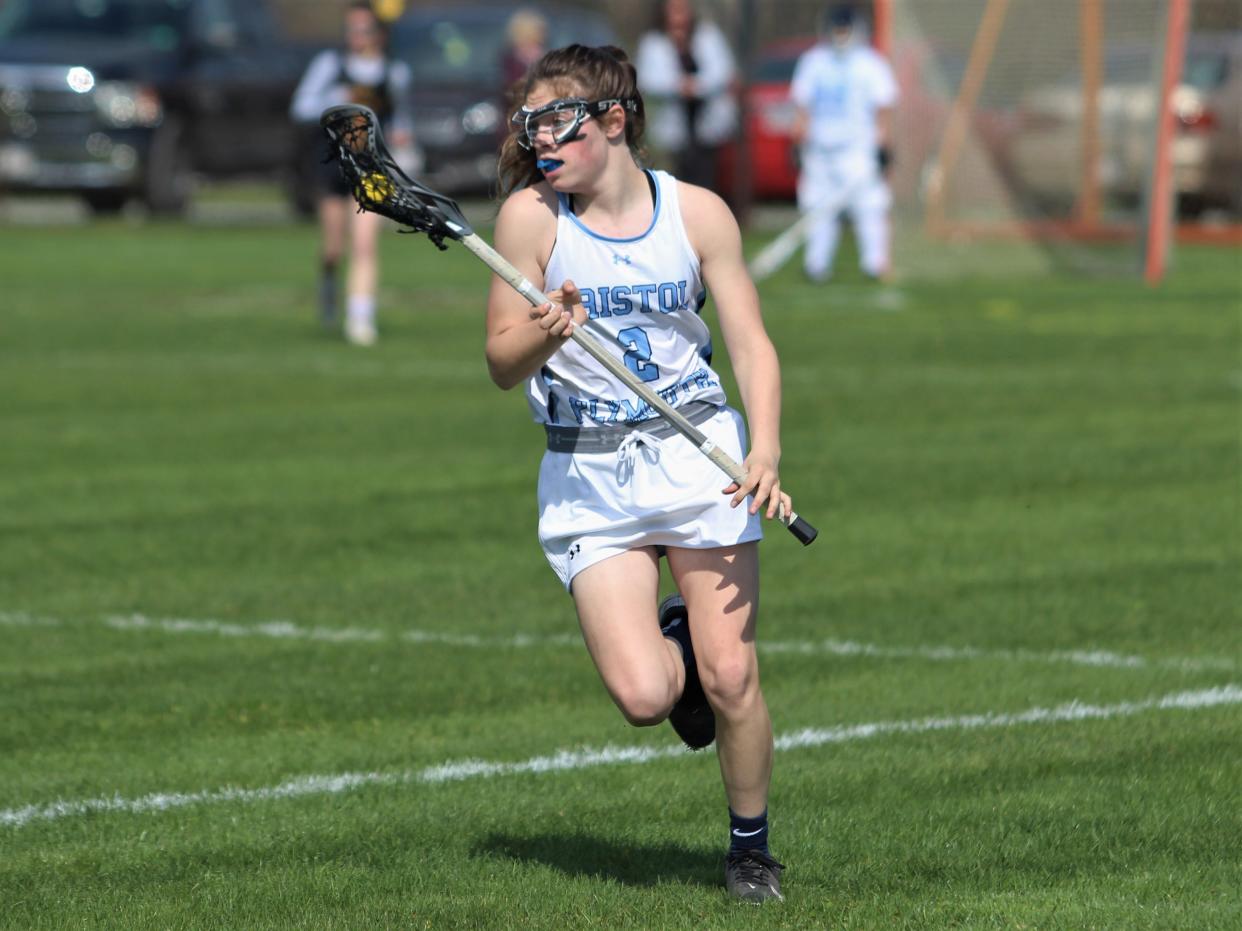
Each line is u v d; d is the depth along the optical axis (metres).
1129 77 81.44
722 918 16.77
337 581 31.08
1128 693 24.58
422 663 26.44
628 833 19.50
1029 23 81.88
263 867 18.48
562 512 17.61
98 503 37.06
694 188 17.69
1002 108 82.44
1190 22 103.38
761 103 107.94
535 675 25.88
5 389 51.22
